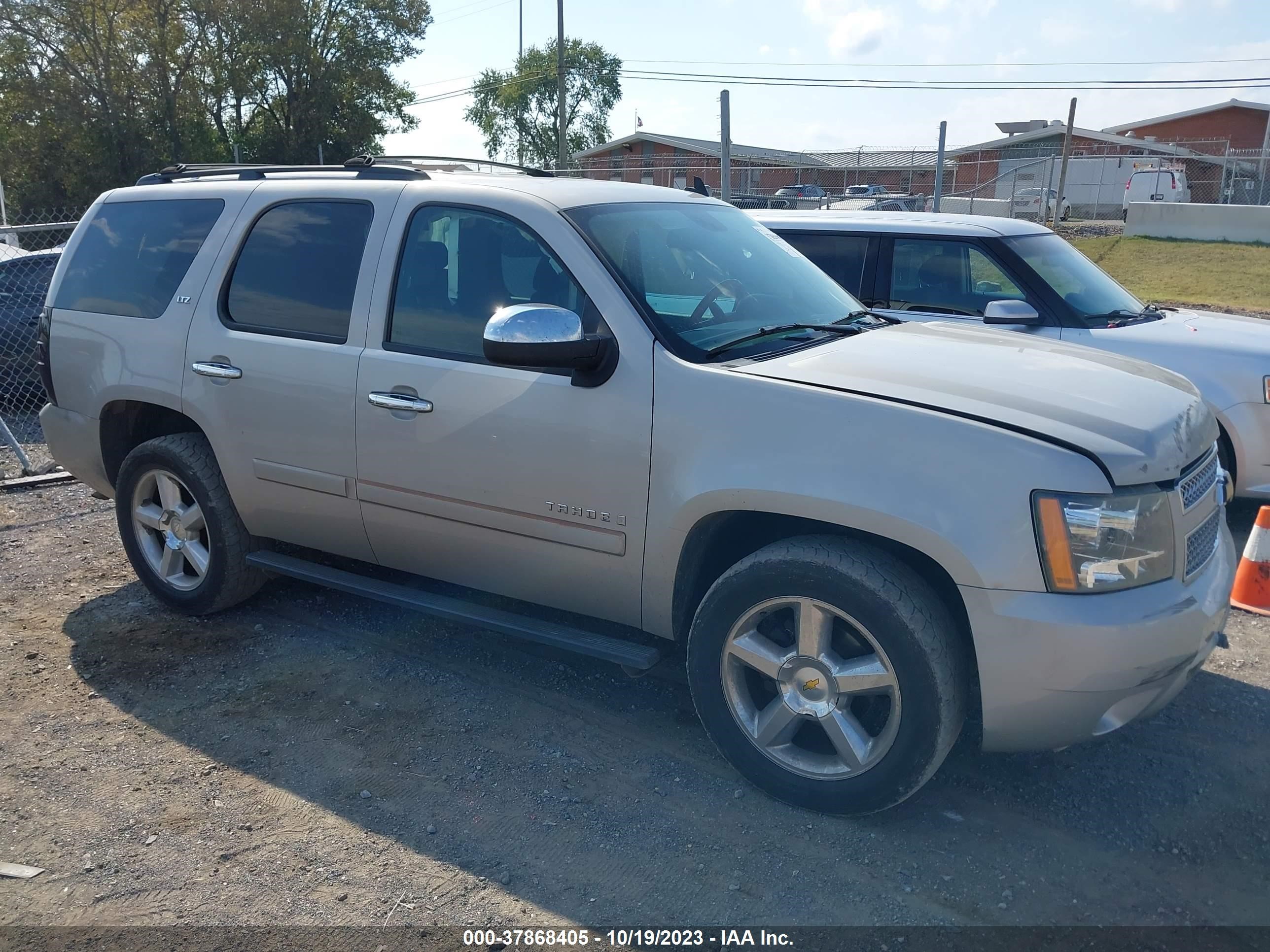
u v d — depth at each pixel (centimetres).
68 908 281
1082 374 332
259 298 425
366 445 390
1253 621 475
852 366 326
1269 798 330
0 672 423
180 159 4041
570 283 351
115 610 489
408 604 405
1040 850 304
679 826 316
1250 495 596
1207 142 3325
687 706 392
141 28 3859
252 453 426
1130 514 279
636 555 338
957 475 283
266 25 4188
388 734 372
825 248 688
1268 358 579
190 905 282
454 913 279
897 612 289
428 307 381
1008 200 3072
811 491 297
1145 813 322
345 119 4594
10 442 730
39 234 1941
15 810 327
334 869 297
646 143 5159
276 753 360
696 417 319
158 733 374
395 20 4534
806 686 313
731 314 366
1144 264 2119
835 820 319
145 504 479
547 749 361
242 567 459
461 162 484
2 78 3838
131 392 457
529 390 348
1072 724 288
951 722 294
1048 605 276
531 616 409
